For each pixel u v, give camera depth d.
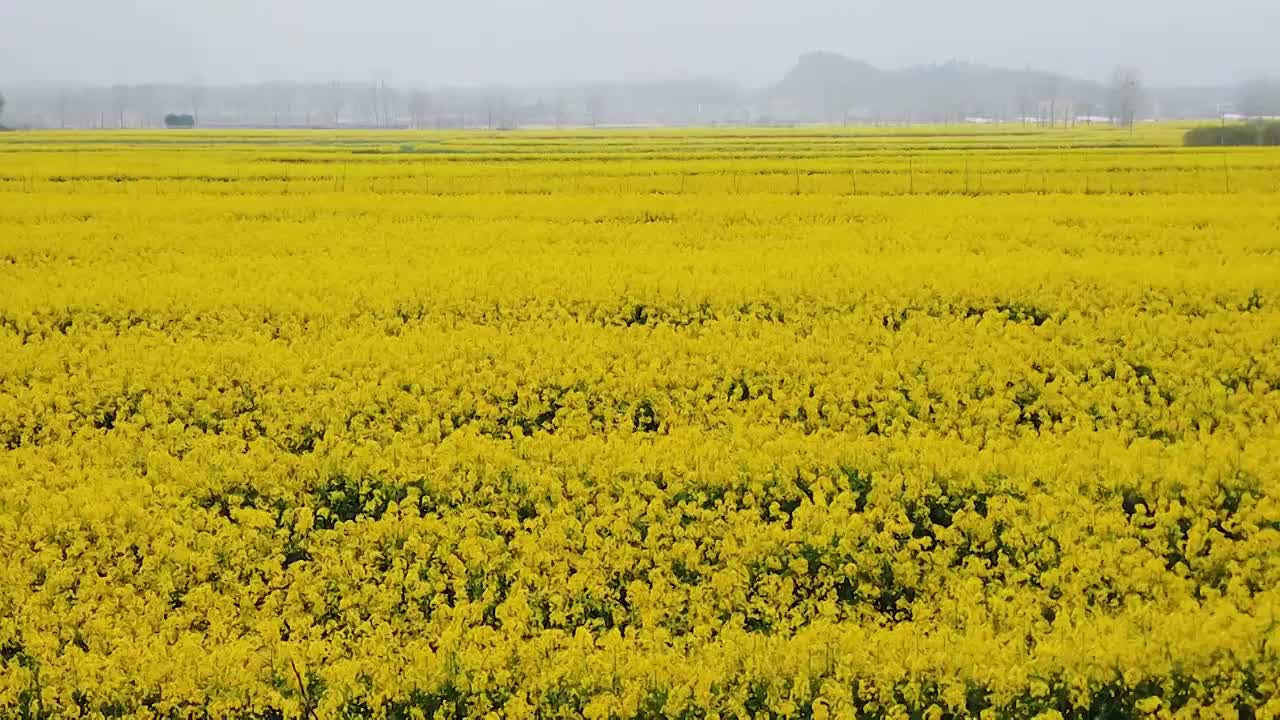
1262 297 15.77
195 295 16.27
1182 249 19.66
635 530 8.94
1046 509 8.84
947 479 9.74
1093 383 12.46
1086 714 6.67
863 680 6.75
